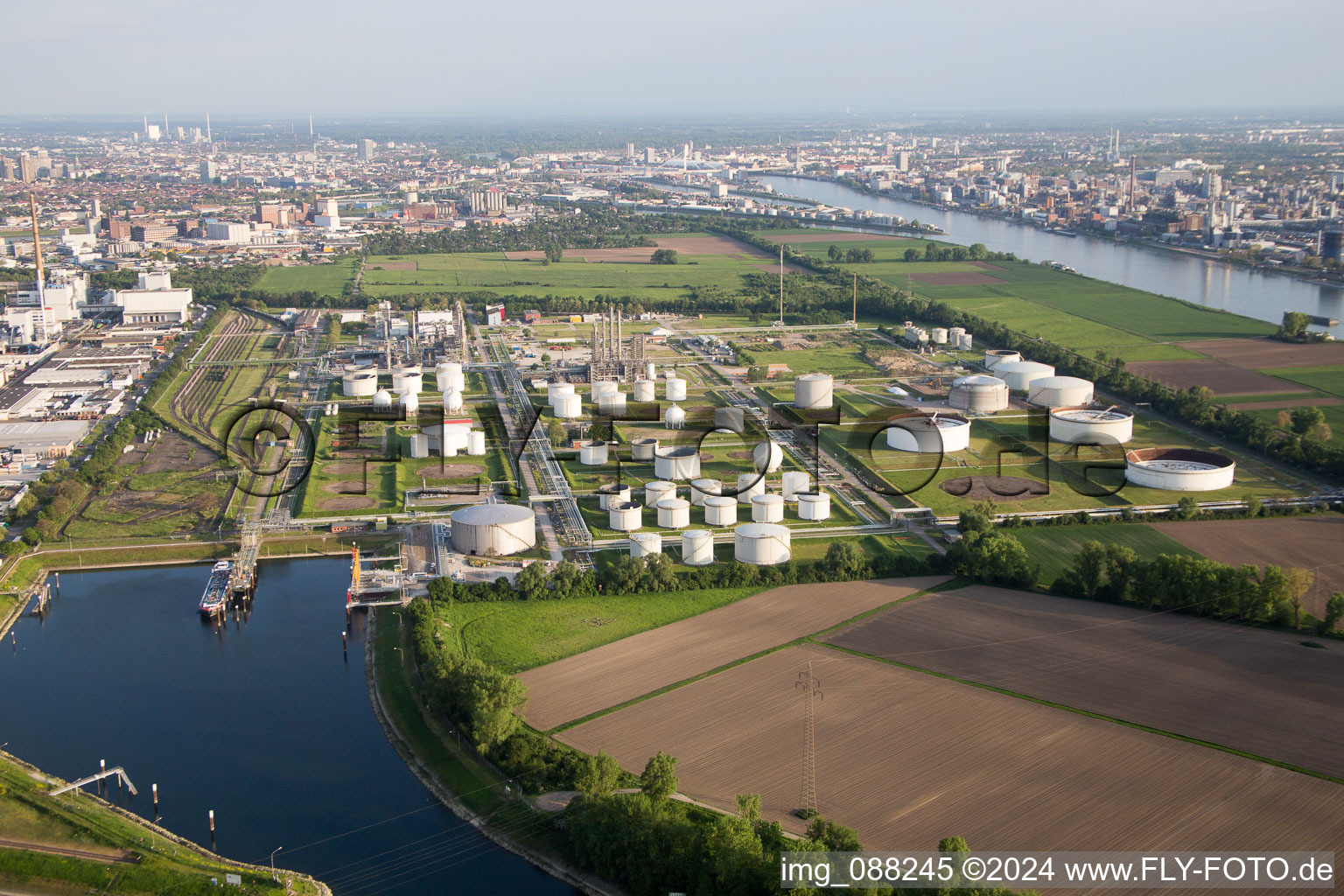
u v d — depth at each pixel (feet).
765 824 590.55
